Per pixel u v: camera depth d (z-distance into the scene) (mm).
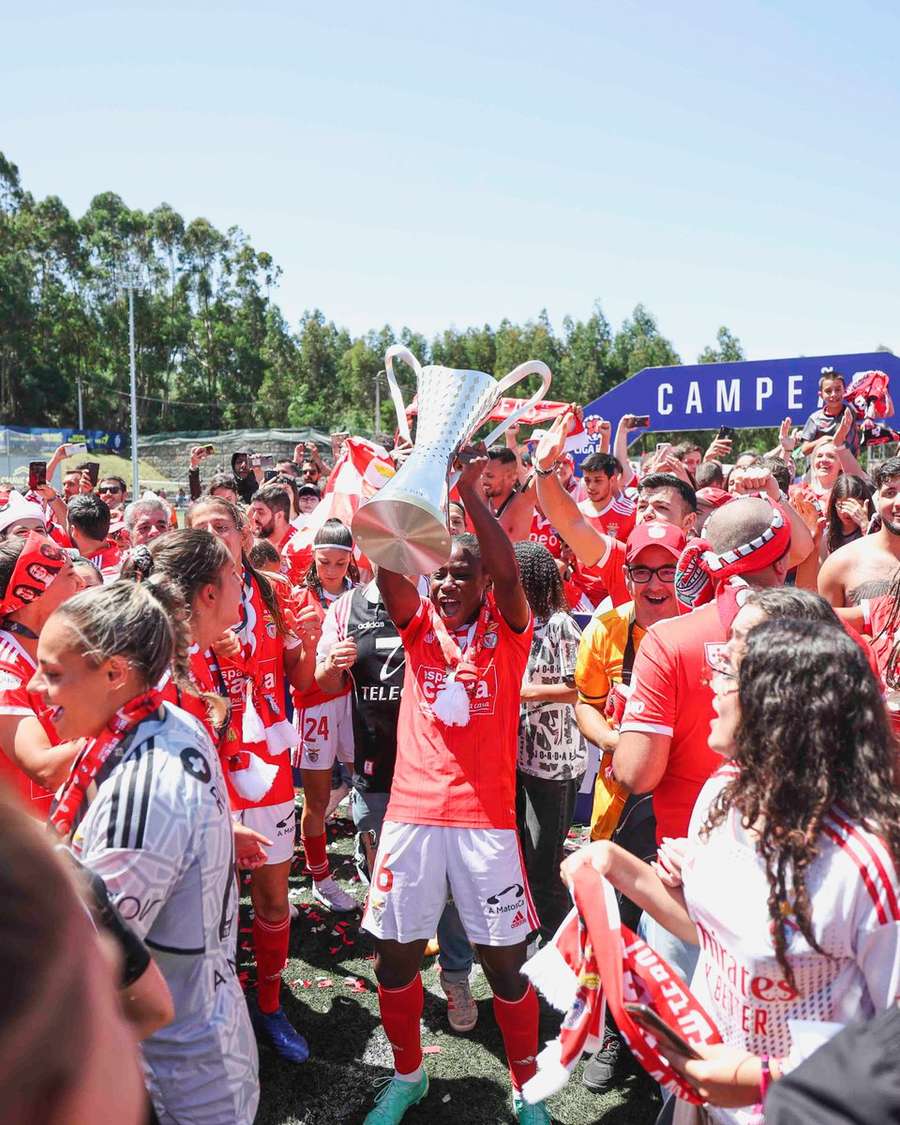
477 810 2615
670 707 2377
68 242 76500
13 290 69625
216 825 1806
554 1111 2865
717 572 2387
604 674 3131
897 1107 931
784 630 1534
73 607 1789
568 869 1751
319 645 3857
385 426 89438
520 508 5379
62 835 1765
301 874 4648
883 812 1428
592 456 5418
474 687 2621
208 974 1798
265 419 84188
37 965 558
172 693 2252
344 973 3691
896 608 3098
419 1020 2826
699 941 1698
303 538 6043
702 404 8766
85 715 1800
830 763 1442
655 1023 1547
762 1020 1518
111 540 6191
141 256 80125
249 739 2959
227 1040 1800
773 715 1474
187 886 1762
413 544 2295
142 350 78812
